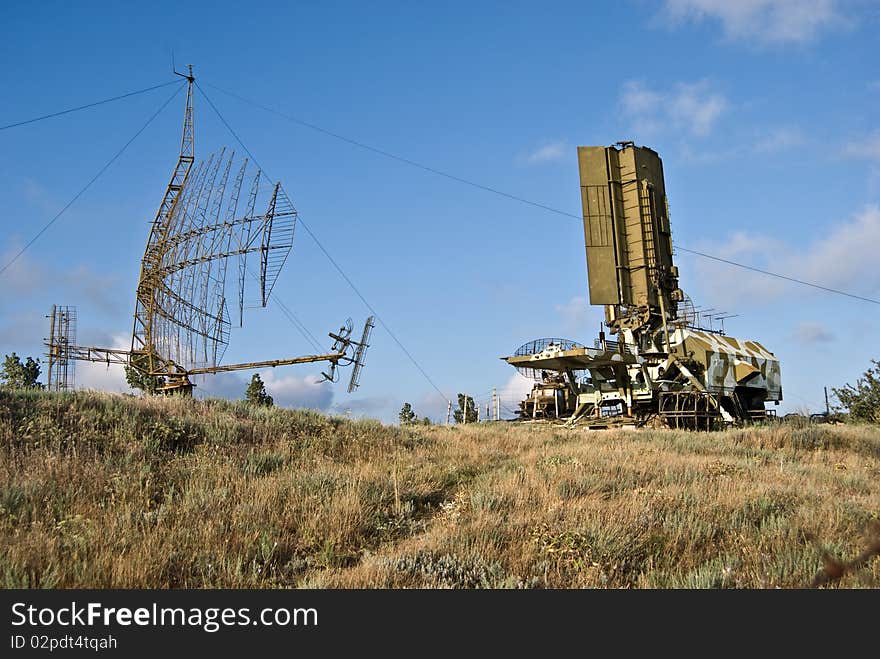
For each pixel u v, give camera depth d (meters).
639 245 44.19
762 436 29.06
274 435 19.44
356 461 17.64
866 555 3.54
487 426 37.34
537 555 9.92
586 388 45.28
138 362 35.06
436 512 13.55
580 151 45.16
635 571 9.66
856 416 36.50
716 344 45.16
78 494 11.82
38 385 20.61
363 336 37.97
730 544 10.68
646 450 22.56
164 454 15.79
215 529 10.60
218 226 34.41
